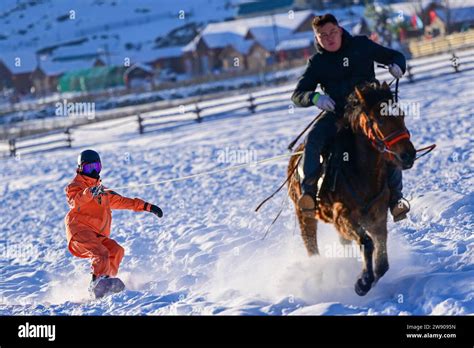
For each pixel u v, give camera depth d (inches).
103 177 1117.1
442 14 3457.2
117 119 2309.3
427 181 671.1
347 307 309.0
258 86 2854.3
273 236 526.6
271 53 4338.1
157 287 431.2
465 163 748.0
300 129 1354.6
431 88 1610.5
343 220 328.5
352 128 331.3
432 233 469.1
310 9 5280.5
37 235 727.1
